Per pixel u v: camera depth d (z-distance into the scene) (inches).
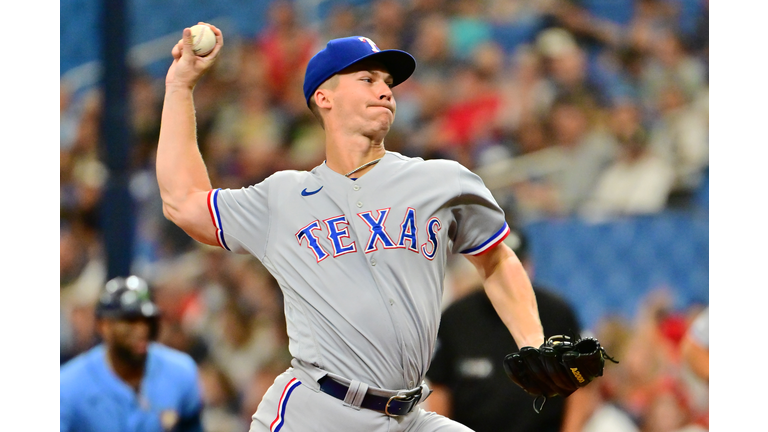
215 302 1107.9
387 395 394.6
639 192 1155.3
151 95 1268.5
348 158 418.9
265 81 1280.8
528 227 1159.0
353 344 391.2
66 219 1199.6
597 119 1201.4
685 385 1011.3
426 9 1304.1
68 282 1168.8
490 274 443.5
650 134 1187.3
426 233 404.5
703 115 1189.1
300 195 413.4
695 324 700.7
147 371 669.9
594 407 1006.4
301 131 1254.9
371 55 416.8
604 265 1143.0
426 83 1254.9
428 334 406.0
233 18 1321.4
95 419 647.8
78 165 1229.7
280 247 408.5
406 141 1221.1
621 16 1248.2
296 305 404.2
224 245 424.5
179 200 423.8
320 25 1317.7
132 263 901.2
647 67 1224.8
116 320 650.2
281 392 409.1
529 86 1234.0
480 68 1253.1
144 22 1307.8
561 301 619.2
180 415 676.1
